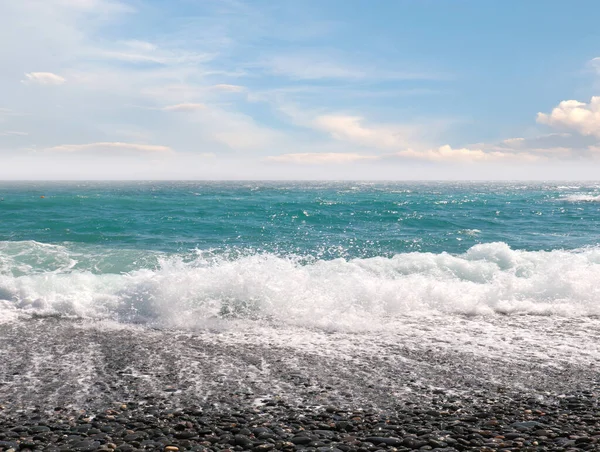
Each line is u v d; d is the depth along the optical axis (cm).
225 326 689
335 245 1458
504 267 1045
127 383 478
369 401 433
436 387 467
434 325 695
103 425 382
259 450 339
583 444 340
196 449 340
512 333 653
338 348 593
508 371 509
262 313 743
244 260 955
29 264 1077
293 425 383
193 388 465
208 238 1555
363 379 488
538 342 612
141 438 358
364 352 577
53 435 364
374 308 767
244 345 607
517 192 6450
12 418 397
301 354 570
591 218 2380
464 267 999
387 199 4038
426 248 1433
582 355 561
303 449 340
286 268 901
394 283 847
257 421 391
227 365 531
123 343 614
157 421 390
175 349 591
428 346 598
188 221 1962
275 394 450
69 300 774
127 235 1578
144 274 930
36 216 2045
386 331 666
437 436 361
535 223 2139
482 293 830
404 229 1845
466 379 487
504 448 338
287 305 760
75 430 374
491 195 5241
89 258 1155
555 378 488
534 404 423
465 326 689
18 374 502
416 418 396
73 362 541
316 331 668
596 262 1046
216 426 381
